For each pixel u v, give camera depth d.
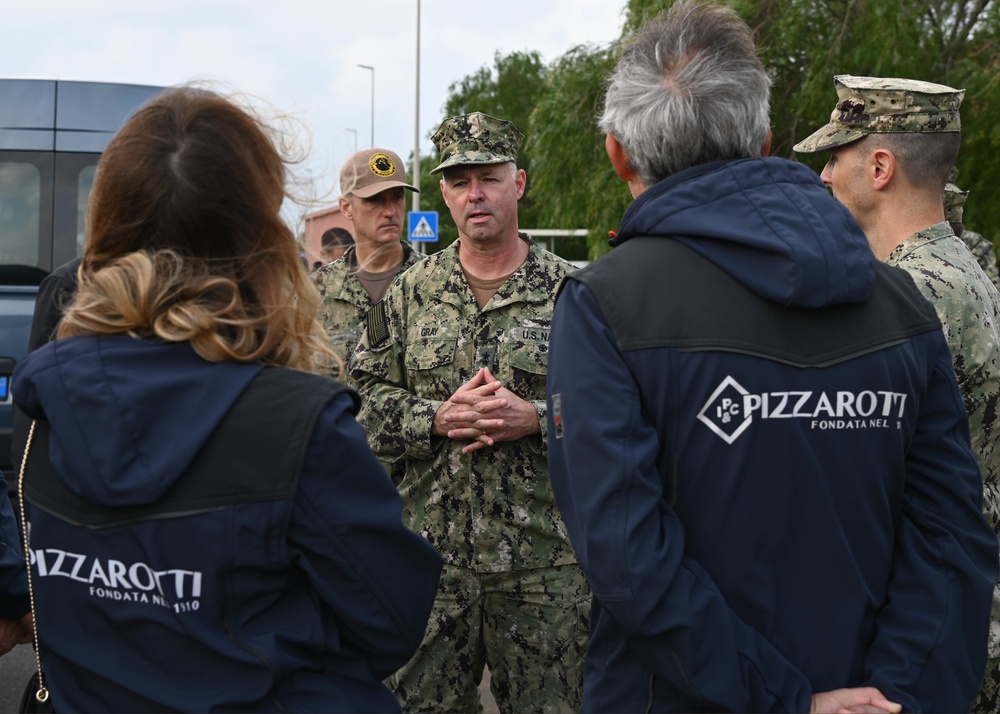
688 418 1.42
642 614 1.33
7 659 3.97
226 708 1.22
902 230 2.29
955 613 1.46
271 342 1.33
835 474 1.44
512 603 2.64
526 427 2.58
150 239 1.32
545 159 12.33
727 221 1.44
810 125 10.63
